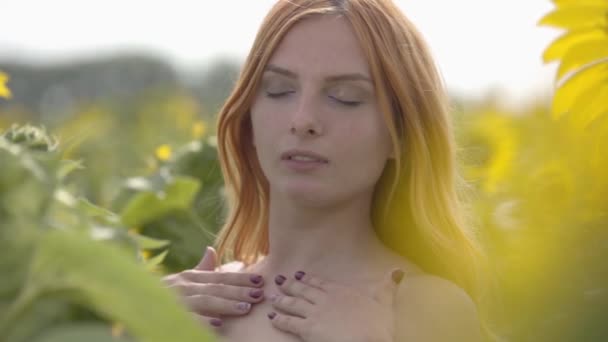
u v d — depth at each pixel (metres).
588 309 1.76
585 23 2.33
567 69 2.33
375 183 2.18
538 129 4.29
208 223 3.30
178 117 9.08
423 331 1.99
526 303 1.94
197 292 2.08
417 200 2.15
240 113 2.16
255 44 2.07
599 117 2.29
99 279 0.70
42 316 0.78
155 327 0.69
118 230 0.97
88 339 0.73
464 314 2.06
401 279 2.04
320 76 1.96
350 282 2.06
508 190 3.46
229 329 2.04
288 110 1.98
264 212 2.34
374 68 2.00
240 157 2.28
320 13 2.01
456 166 2.42
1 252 0.76
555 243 1.93
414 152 2.12
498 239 2.80
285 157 1.99
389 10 2.08
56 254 0.72
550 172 2.36
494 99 6.08
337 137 1.97
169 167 3.47
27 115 12.36
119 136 8.80
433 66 2.18
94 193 4.66
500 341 2.16
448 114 2.21
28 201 0.80
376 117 2.02
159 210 2.78
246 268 2.29
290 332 1.96
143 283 0.69
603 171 2.18
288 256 2.13
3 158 0.81
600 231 1.89
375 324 1.91
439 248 2.21
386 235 2.23
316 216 2.08
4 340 0.77
